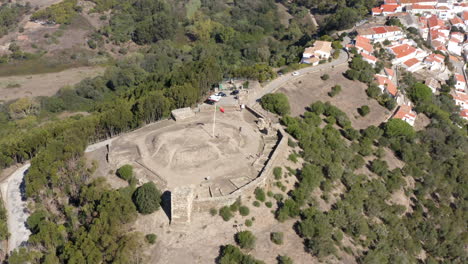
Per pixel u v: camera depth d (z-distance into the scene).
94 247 56.00
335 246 66.25
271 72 123.00
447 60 160.62
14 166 84.75
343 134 102.31
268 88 116.00
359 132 105.56
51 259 54.84
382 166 91.19
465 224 84.25
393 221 76.81
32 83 153.88
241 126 90.12
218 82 115.44
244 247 60.91
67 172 72.81
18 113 126.44
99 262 55.41
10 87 148.38
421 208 84.19
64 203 69.25
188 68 116.94
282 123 95.06
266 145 82.62
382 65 140.38
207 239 62.31
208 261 59.09
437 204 88.44
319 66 134.75
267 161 77.12
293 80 122.62
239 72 121.19
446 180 94.19
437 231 80.38
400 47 154.50
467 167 97.69
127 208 62.62
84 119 92.44
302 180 76.38
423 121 118.06
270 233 65.06
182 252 60.12
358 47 147.50
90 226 59.69
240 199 68.00
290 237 65.12
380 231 72.62
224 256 58.12
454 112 129.00
